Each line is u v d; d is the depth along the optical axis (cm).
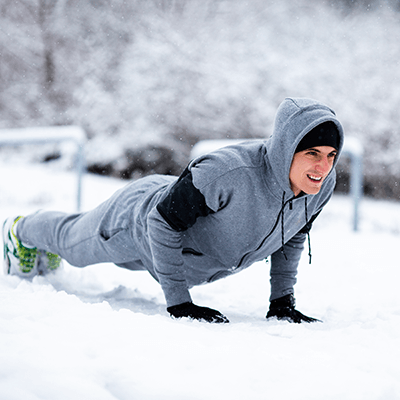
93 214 635
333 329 491
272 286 607
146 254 593
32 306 429
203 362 336
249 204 509
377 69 3491
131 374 311
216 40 3584
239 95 3334
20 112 3631
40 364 309
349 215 2117
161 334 379
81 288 768
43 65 3666
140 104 3438
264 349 374
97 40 3681
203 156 515
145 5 3709
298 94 3350
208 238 541
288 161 481
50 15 3684
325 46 3606
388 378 338
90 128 3481
